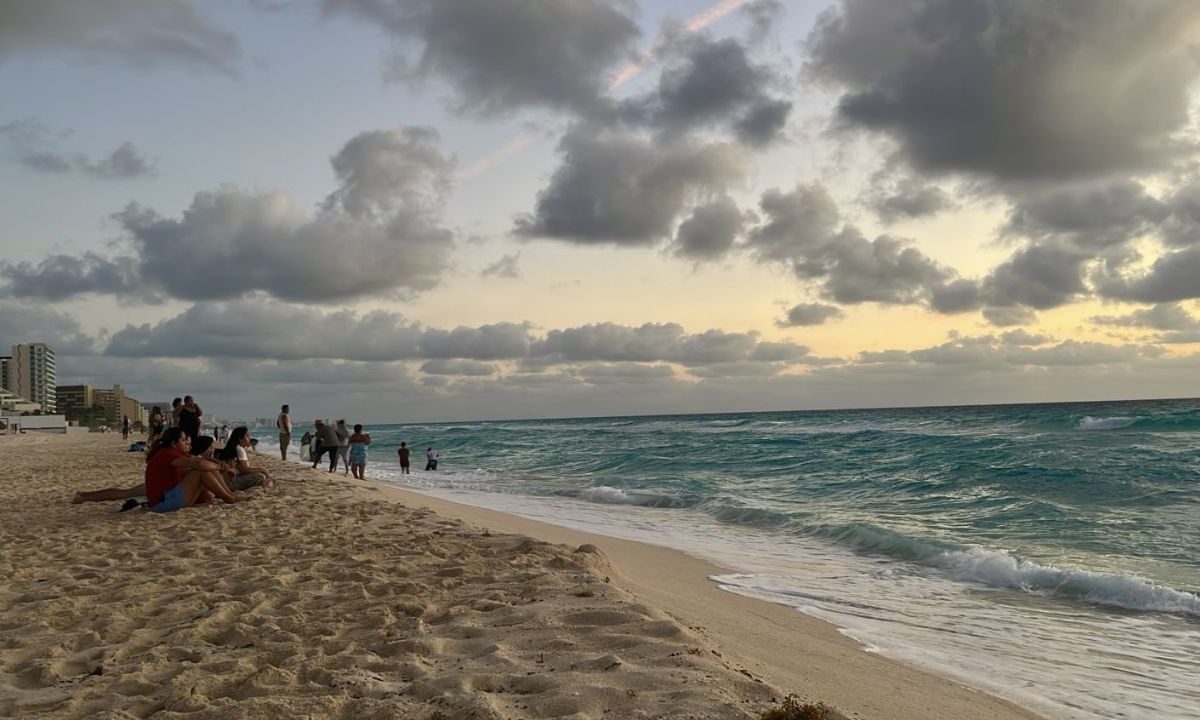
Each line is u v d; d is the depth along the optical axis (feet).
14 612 17.78
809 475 76.79
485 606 17.56
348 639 15.46
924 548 33.83
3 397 329.31
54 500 42.39
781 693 12.30
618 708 11.30
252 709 11.30
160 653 14.58
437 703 11.57
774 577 29.04
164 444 37.22
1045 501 50.83
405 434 277.44
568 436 188.24
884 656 18.16
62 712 11.77
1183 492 50.65
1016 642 20.80
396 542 26.96
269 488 45.78
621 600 17.87
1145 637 21.63
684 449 116.16
